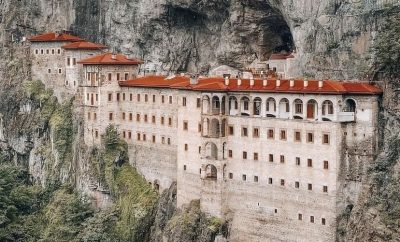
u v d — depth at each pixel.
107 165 172.38
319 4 143.62
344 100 122.31
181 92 149.00
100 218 166.25
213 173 141.75
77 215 174.00
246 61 181.12
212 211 139.25
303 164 125.56
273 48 180.75
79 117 190.00
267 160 131.25
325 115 122.69
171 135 158.38
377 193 119.94
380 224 117.88
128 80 174.00
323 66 139.75
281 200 129.00
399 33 122.75
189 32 197.00
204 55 195.38
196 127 145.12
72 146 194.38
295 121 126.56
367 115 121.31
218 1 178.88
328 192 121.94
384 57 122.00
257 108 133.50
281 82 131.75
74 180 188.00
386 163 120.19
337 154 121.12
